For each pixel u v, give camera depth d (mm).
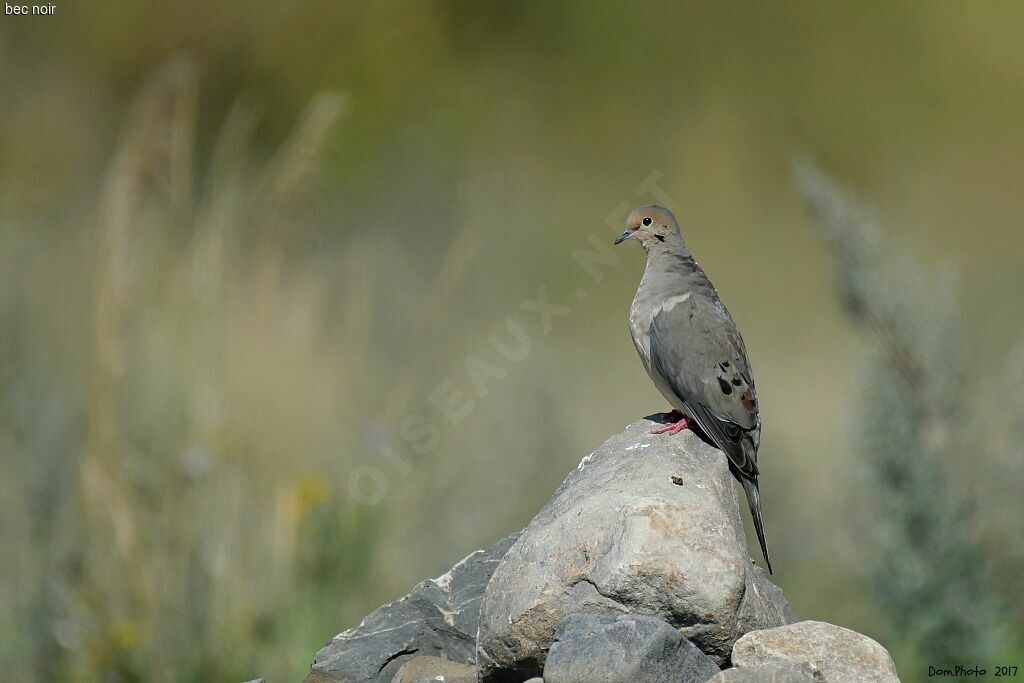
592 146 28438
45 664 11312
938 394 12000
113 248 12781
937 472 11641
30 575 11688
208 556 11656
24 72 26781
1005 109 29047
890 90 29328
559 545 7145
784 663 6680
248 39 29234
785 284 23312
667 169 27625
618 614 6898
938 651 11578
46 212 20922
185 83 14531
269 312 14109
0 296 16016
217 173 16016
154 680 11133
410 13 29938
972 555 11641
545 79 29688
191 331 13047
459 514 13359
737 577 6879
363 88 28781
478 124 28625
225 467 12211
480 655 7316
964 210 27047
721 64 29719
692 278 9617
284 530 11695
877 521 11875
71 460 12258
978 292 20266
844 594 13250
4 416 12539
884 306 12070
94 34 28547
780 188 27703
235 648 11305
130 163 13820
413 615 8359
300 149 14844
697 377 9070
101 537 11656
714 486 7645
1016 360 12609
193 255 13922
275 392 13336
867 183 28016
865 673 6703
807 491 15016
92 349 13711
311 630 11367
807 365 19906
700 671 6742
